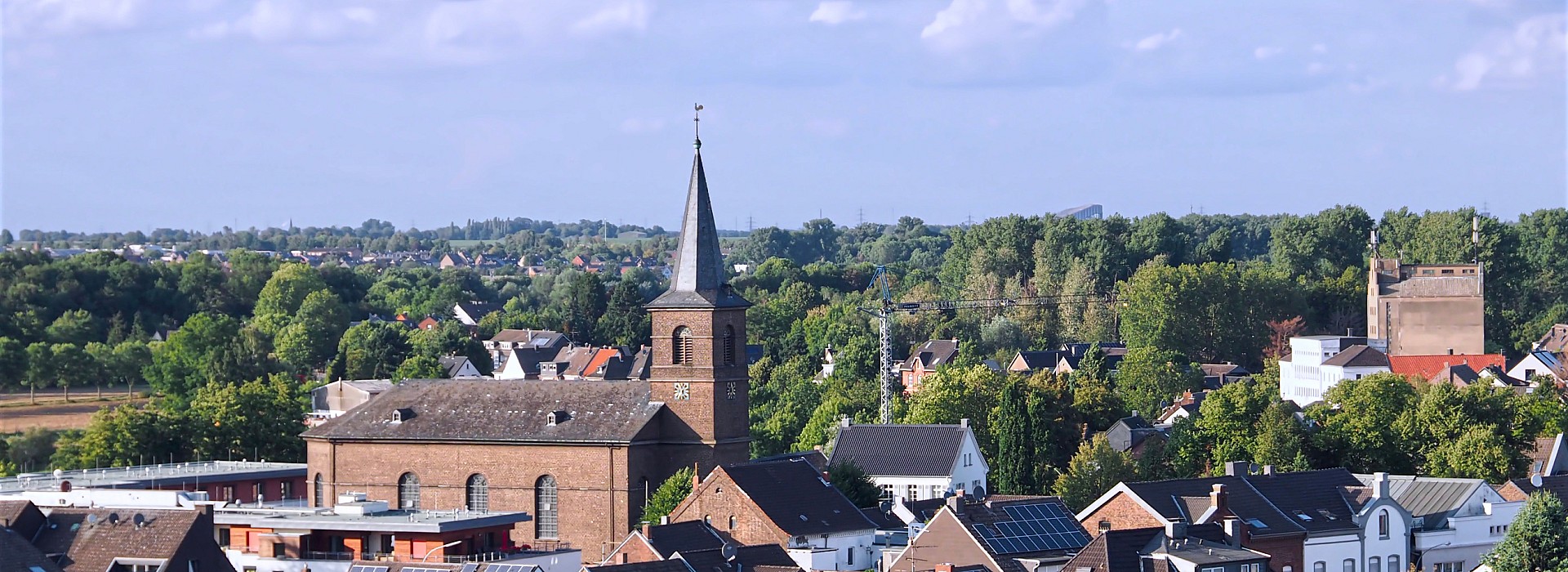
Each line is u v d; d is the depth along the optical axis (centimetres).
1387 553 14812
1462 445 18588
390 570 13088
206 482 17875
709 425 16575
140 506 14400
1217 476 15150
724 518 14775
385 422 17450
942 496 19075
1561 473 18412
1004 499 15425
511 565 12694
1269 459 19138
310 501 17762
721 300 16662
